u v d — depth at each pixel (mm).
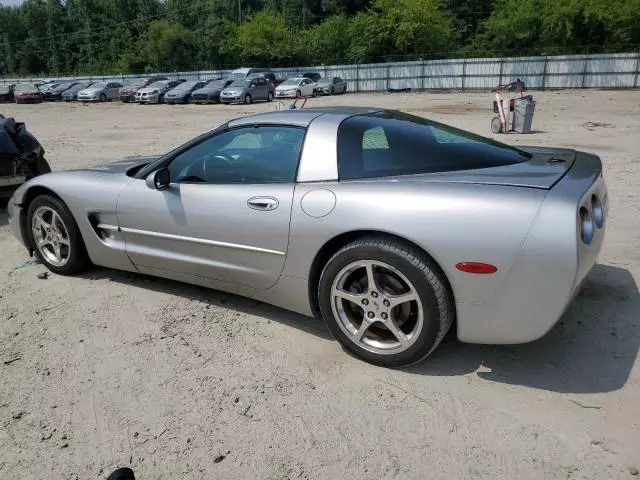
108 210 3893
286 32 56656
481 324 2680
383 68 43438
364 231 2848
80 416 2631
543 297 2518
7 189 6352
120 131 17203
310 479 2207
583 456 2275
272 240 3145
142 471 2275
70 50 77812
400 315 2887
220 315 3639
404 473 2221
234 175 3430
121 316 3652
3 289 4133
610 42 42938
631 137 12312
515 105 13484
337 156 3064
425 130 3301
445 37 50281
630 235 5094
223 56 60438
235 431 2498
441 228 2613
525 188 2613
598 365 2922
